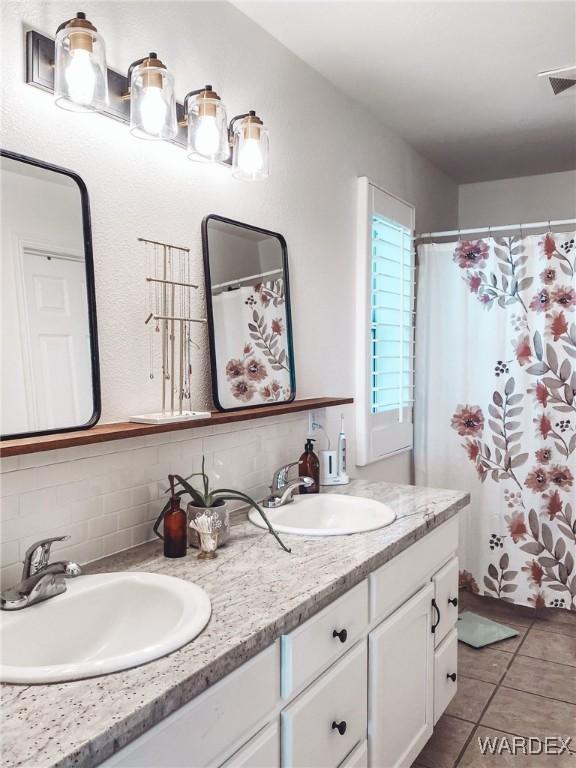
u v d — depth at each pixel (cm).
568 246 309
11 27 137
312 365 256
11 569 136
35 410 138
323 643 141
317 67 255
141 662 103
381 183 320
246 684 117
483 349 329
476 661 277
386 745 175
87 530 154
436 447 342
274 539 175
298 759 133
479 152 371
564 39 235
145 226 172
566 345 310
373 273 300
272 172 229
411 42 237
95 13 157
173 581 137
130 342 168
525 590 322
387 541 173
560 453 314
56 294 144
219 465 200
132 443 166
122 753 90
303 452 247
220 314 199
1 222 133
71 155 151
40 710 90
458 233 335
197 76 192
